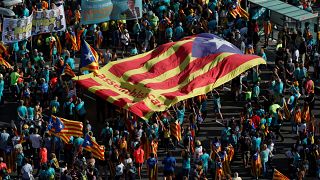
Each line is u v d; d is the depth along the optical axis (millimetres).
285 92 184500
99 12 188750
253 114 170875
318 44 199500
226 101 185875
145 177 163375
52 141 162875
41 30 185875
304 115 174375
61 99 180375
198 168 156625
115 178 158500
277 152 170875
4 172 155750
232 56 173625
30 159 161375
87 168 155125
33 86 180625
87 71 180875
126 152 158875
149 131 164875
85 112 174625
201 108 176375
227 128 166250
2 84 180125
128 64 173500
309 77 183875
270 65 196250
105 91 167000
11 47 192625
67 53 186625
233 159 166625
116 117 171625
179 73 171875
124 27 199375
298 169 158625
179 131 168125
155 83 169500
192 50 174875
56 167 158125
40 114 170875
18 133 170625
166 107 164250
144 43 197625
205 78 170625
